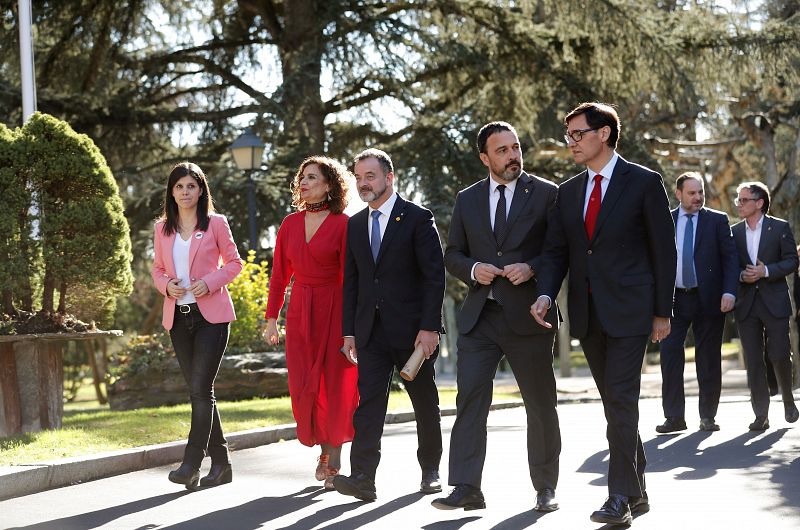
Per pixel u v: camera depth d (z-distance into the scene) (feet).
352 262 22.66
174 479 23.53
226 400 51.70
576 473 25.54
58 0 75.56
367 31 71.56
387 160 22.40
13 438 29.71
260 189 70.49
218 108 86.99
